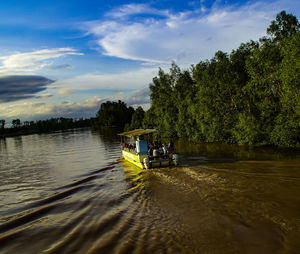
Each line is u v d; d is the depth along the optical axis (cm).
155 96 5019
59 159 3075
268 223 739
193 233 736
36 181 1927
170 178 1387
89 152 3475
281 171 1270
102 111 14175
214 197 1001
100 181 1644
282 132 2156
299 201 865
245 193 997
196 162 1806
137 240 736
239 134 2683
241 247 633
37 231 904
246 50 2795
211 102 3066
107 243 741
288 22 2559
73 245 755
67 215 1051
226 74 2761
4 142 8856
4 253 758
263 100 2477
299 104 1928
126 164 2175
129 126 8331
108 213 1012
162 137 4625
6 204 1355
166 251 654
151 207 1003
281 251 599
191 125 3716
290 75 1891
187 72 4431
